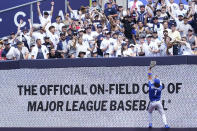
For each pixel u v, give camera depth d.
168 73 42.69
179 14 55.91
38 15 54.84
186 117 42.41
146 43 50.38
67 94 43.56
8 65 44.22
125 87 42.94
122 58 43.03
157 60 42.75
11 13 54.09
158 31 53.09
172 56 42.62
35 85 43.94
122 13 56.22
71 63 43.56
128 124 42.78
